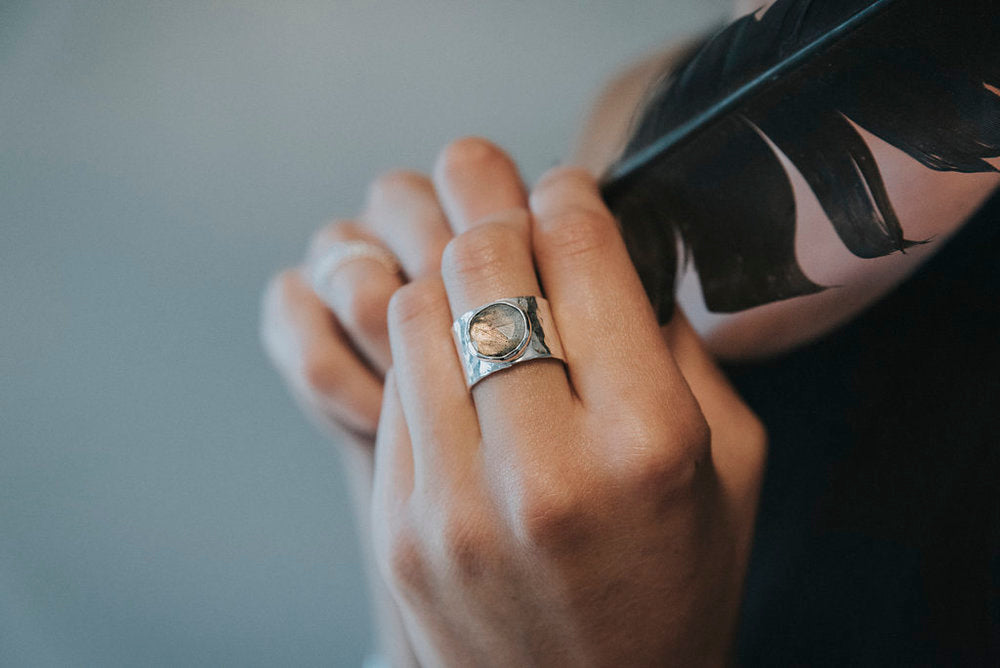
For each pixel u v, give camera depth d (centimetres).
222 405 58
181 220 58
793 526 32
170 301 58
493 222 23
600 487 21
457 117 61
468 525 22
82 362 58
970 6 22
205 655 61
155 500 59
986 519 26
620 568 22
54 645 61
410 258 29
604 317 22
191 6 58
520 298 22
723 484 24
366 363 31
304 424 57
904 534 28
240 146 59
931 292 28
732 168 26
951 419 27
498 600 23
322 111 59
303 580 59
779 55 25
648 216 28
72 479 59
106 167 58
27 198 57
